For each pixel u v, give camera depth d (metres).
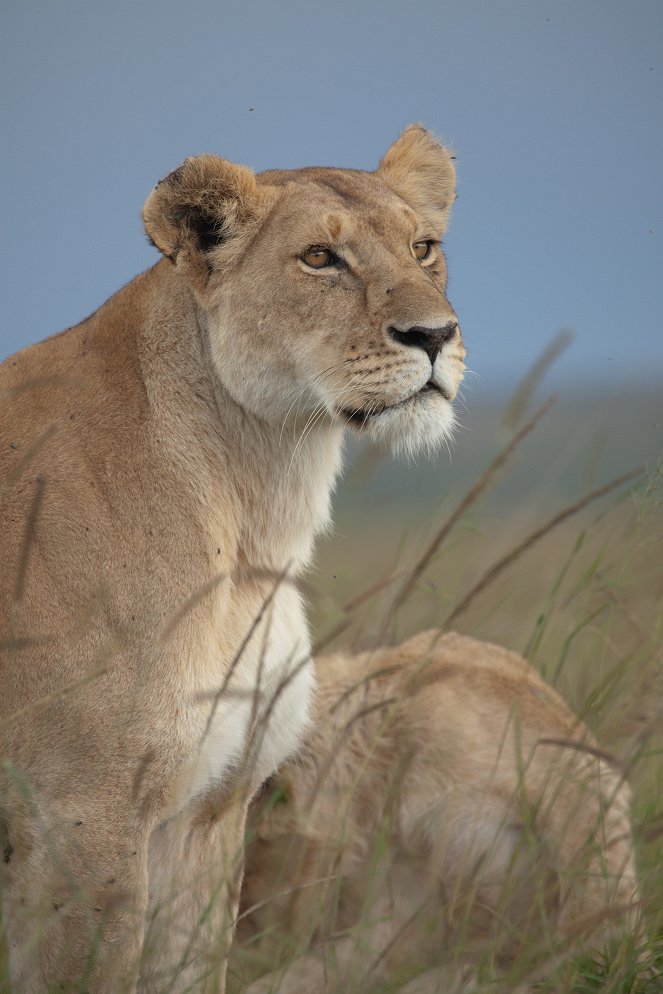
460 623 11.34
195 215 9.70
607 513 10.58
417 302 9.61
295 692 9.44
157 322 9.57
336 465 10.25
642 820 10.30
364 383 9.58
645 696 10.04
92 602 8.63
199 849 9.41
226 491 9.41
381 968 9.00
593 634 12.32
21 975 8.44
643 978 8.98
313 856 10.00
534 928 9.49
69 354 9.63
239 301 9.59
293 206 9.82
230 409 9.55
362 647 10.93
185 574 8.91
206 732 8.48
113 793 8.50
